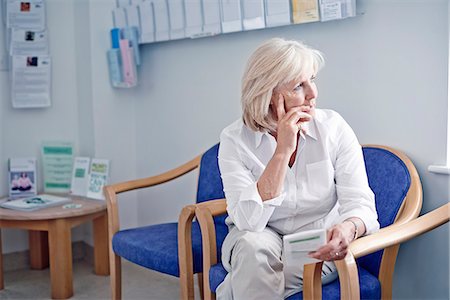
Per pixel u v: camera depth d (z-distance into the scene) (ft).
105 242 10.06
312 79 5.58
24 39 10.51
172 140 10.23
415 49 6.46
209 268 6.16
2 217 8.93
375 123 6.97
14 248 10.80
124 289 9.37
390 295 5.89
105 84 10.61
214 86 9.25
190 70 9.67
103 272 10.16
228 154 5.91
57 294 9.04
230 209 5.68
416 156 6.56
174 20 9.42
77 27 10.78
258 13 8.00
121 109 10.85
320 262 4.92
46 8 10.68
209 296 6.13
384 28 6.75
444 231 6.33
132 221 11.09
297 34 7.84
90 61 10.44
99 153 10.61
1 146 10.57
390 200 6.16
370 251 4.85
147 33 10.01
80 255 11.36
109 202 7.99
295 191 5.75
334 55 7.38
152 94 10.55
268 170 5.38
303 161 5.80
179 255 6.67
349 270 4.66
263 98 5.48
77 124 11.10
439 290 6.46
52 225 8.97
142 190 10.98
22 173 10.39
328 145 5.77
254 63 5.54
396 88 6.70
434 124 6.35
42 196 10.05
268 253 5.28
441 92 6.25
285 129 5.36
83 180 10.42
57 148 10.78
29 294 9.35
